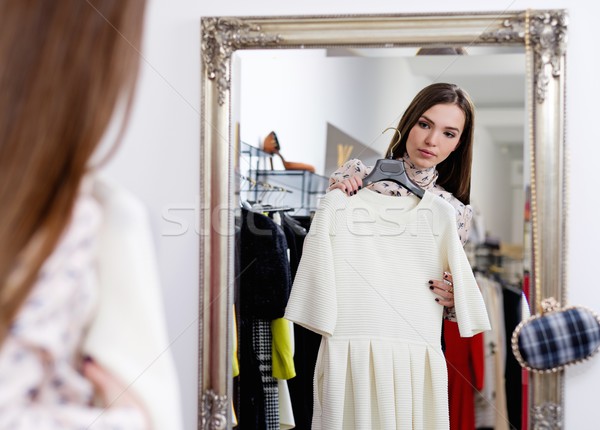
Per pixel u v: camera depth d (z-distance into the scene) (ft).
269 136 4.94
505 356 4.87
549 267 4.76
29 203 1.56
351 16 4.86
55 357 1.67
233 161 4.91
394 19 4.84
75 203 1.63
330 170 4.96
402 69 4.89
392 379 4.94
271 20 4.89
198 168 5.00
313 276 4.96
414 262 4.97
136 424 1.72
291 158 4.95
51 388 1.71
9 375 1.61
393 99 4.91
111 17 1.67
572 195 4.83
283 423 4.98
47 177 1.59
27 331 1.61
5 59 1.58
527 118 4.80
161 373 1.82
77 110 1.62
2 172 1.56
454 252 4.91
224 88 4.89
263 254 4.98
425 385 4.95
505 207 4.84
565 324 4.74
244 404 5.00
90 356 1.79
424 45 4.85
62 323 1.69
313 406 4.97
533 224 4.78
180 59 5.02
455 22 4.82
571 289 4.83
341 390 4.94
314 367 4.98
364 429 4.90
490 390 4.88
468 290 4.90
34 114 1.58
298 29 4.89
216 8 5.02
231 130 4.91
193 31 5.03
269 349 4.99
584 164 4.83
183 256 5.00
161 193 5.01
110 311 1.80
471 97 4.85
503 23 4.79
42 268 1.62
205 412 4.91
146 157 5.02
